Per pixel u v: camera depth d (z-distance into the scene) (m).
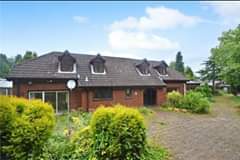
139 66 30.53
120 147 7.51
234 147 10.48
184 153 9.48
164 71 32.81
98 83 24.50
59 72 23.11
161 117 20.61
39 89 21.58
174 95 26.58
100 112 7.93
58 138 8.86
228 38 31.11
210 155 9.27
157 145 10.35
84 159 7.72
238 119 19.86
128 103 27.00
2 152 7.38
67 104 22.86
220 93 54.19
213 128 15.37
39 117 7.71
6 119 7.42
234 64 27.53
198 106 24.39
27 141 7.37
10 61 57.62
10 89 21.38
